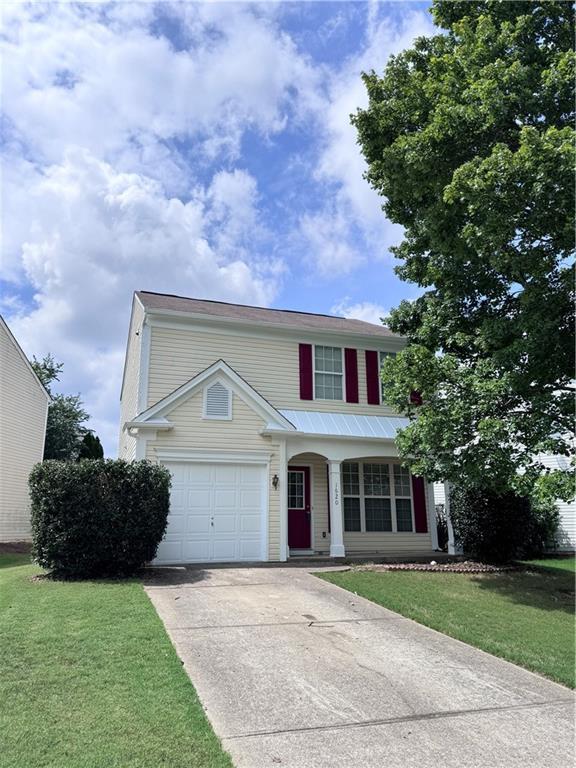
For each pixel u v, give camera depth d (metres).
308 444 14.16
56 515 9.96
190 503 12.57
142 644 5.98
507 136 9.45
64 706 4.42
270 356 15.50
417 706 4.93
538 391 9.80
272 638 6.65
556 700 5.20
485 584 10.73
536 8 10.19
